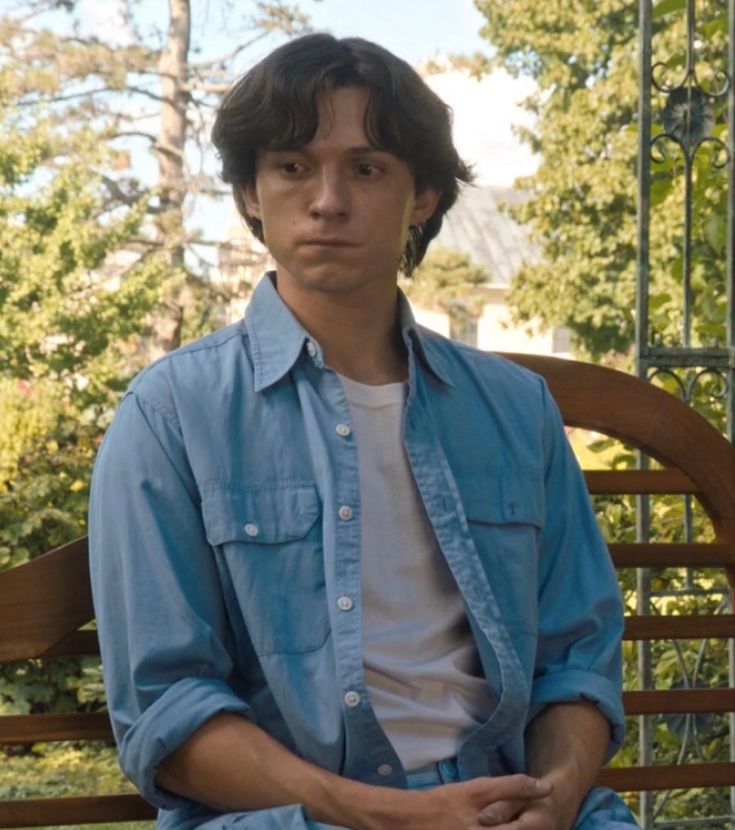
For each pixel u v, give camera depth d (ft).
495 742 7.09
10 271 53.21
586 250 62.54
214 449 6.97
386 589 7.09
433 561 7.22
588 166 62.13
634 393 9.29
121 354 55.42
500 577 7.34
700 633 9.14
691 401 11.98
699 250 12.98
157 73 63.31
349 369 7.38
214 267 61.98
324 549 6.90
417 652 7.10
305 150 7.06
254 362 7.17
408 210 7.33
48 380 51.72
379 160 7.12
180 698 6.68
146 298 55.31
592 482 9.21
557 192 62.95
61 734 7.74
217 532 6.87
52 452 41.81
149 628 6.78
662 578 14.05
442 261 71.41
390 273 7.37
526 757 7.36
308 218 7.09
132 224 57.00
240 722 6.70
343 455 7.07
